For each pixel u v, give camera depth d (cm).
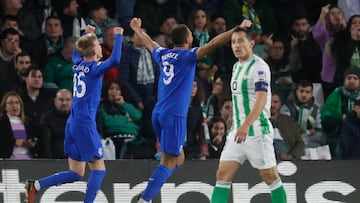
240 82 3456
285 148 4516
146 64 4750
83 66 3612
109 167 4006
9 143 4347
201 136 4497
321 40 5050
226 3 5181
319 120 4712
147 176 4019
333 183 4072
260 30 5181
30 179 3950
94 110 3622
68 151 3659
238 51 3459
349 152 4591
